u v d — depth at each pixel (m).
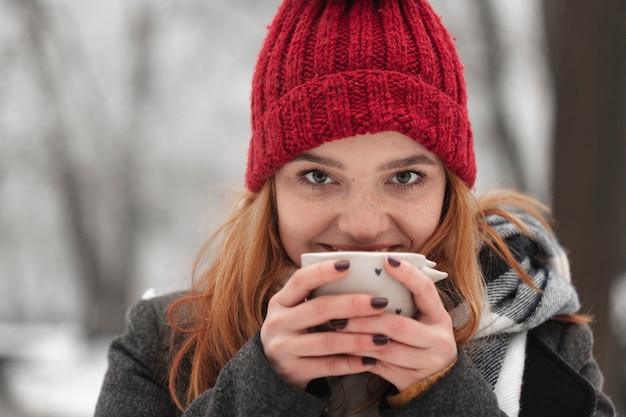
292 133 1.62
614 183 4.48
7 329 13.59
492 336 1.73
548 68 5.03
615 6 4.44
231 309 1.83
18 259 16.75
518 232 1.93
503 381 1.65
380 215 1.60
